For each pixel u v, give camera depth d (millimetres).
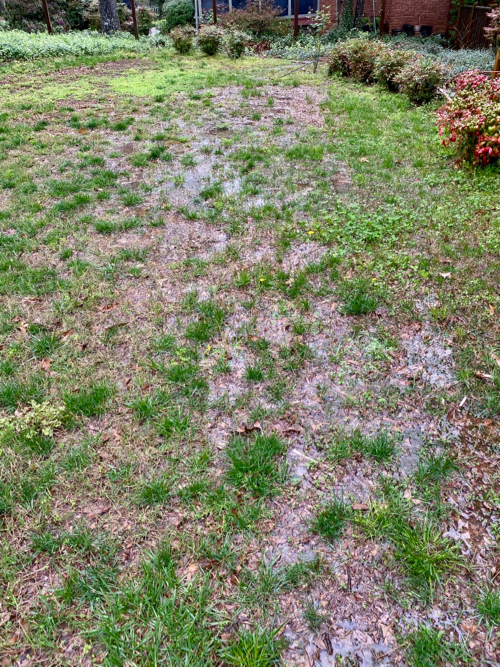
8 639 1654
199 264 3758
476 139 5297
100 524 2004
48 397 2615
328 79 10344
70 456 2279
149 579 1793
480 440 2365
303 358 2857
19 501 2096
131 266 3773
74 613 1715
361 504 2064
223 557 1879
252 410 2531
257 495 2111
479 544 1924
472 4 12828
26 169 5613
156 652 1595
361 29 15172
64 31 16891
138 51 13930
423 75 8094
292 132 6820
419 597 1753
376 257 3809
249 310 3264
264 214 4488
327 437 2391
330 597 1762
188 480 2178
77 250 4004
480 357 2846
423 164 5605
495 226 4191
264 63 12375
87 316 3229
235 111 7801
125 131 6957
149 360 2846
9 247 4008
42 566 1865
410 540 1905
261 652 1588
